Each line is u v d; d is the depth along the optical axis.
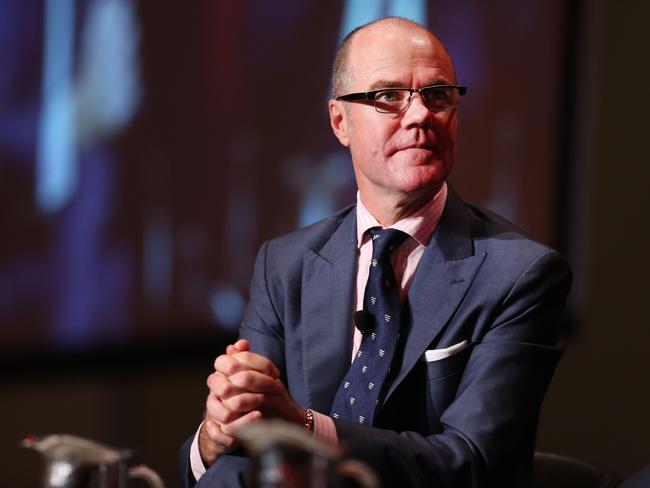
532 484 3.68
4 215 7.43
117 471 2.79
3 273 7.46
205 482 3.45
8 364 7.51
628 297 10.41
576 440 10.27
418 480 3.34
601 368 10.35
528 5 9.53
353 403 3.63
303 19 8.43
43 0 7.45
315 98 8.52
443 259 3.74
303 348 3.86
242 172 8.29
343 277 3.90
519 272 3.65
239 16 8.20
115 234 7.86
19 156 7.45
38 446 2.79
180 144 8.05
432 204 3.82
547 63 9.70
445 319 3.64
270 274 4.11
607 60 10.14
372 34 3.80
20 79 7.40
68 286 7.72
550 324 3.71
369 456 3.31
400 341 3.67
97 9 7.66
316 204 8.52
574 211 9.96
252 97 8.27
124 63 7.79
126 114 7.82
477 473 3.41
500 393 3.54
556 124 9.77
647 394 10.54
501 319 3.64
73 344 7.76
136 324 7.99
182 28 8.00
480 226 3.88
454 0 9.03
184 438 8.59
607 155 10.19
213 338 8.30
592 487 3.87
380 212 3.84
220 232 8.24
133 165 7.88
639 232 10.45
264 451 2.42
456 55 9.09
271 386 3.26
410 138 3.65
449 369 3.62
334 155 8.56
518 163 9.55
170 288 8.10
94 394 8.20
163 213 8.02
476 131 9.27
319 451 2.42
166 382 8.53
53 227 7.63
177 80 8.01
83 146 7.69
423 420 3.62
